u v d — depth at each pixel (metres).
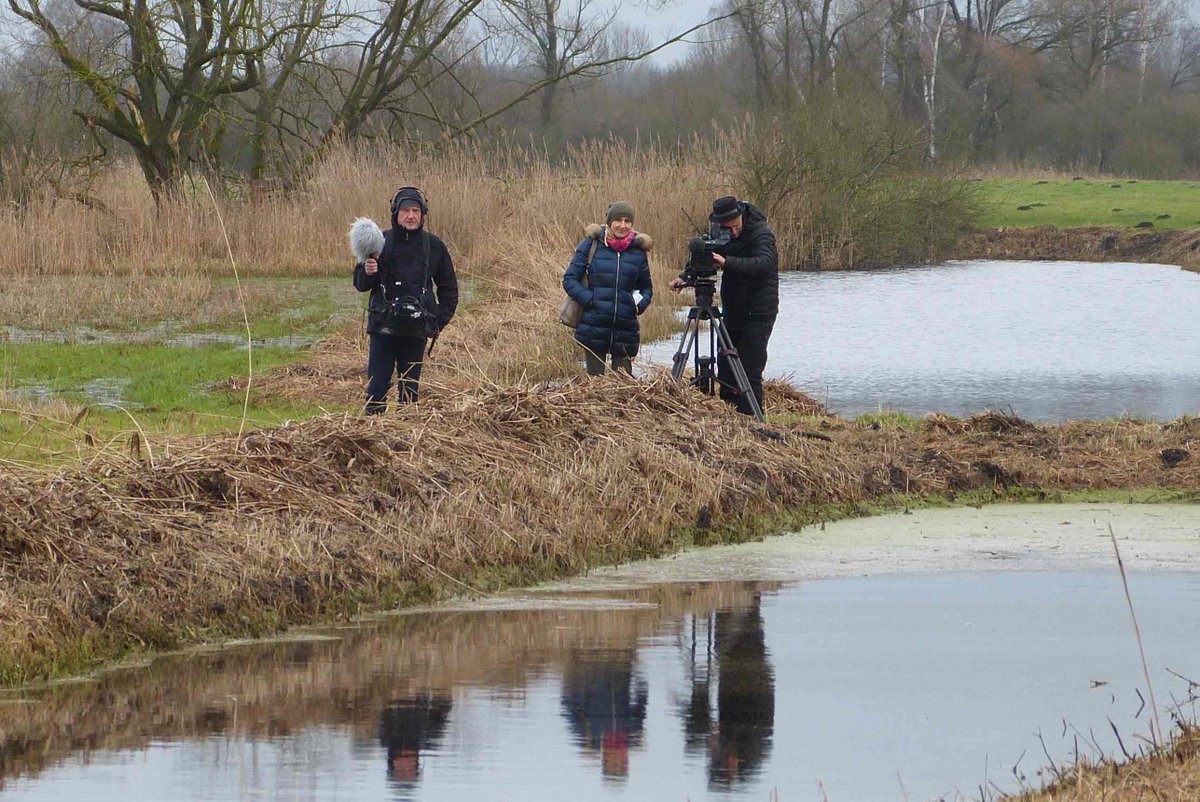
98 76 123.00
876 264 152.38
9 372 60.25
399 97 140.38
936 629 28.17
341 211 112.81
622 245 47.41
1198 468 45.06
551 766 20.44
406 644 27.31
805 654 26.41
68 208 113.75
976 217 166.12
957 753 21.02
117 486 32.22
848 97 154.12
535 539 34.41
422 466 36.97
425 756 20.83
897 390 64.44
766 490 40.50
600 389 44.91
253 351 67.25
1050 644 27.02
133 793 19.36
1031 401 60.72
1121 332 90.50
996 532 38.62
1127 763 20.42
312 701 23.55
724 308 48.16
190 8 126.12
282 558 30.19
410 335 42.19
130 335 74.25
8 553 28.09
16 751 21.11
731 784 19.75
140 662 26.12
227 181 125.56
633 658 26.16
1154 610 29.70
